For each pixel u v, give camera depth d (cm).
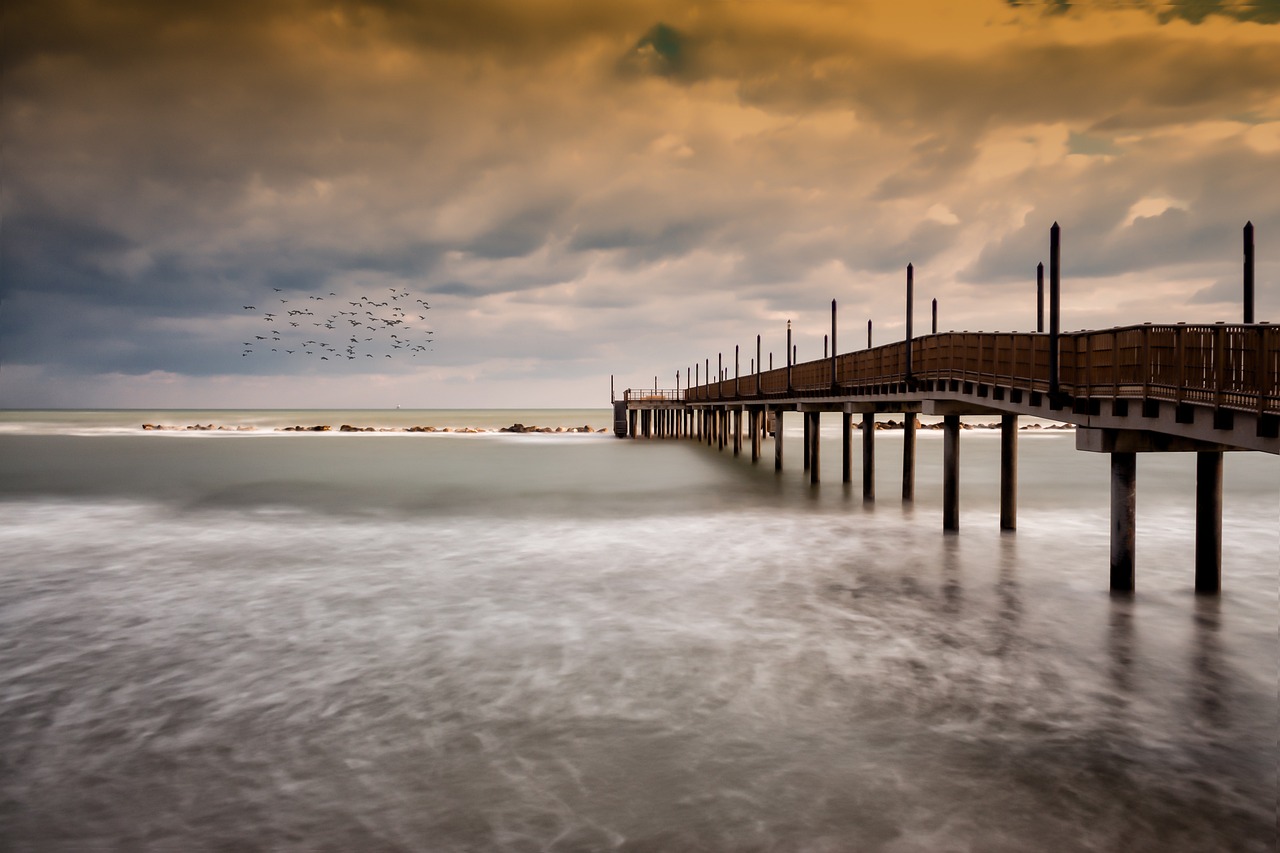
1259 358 836
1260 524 2069
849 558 1587
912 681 886
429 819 600
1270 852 553
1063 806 615
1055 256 1298
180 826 593
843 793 636
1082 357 1269
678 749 716
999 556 1605
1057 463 4447
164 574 1466
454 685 880
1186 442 1240
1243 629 1085
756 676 903
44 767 687
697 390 6269
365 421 17312
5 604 1246
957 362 1744
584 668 932
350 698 841
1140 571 1461
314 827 591
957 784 650
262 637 1062
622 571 1473
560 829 586
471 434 8994
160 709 815
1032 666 935
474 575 1443
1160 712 798
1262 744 723
